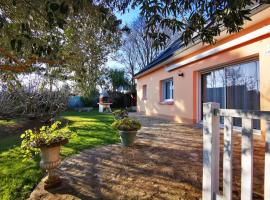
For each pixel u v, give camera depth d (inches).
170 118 455.2
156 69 527.2
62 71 164.4
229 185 92.9
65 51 137.7
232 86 292.0
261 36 231.1
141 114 613.3
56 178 136.3
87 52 154.4
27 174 153.9
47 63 142.6
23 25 86.3
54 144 130.1
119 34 155.4
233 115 89.7
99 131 314.7
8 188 135.1
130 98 922.7
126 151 206.4
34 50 92.4
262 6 189.0
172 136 272.5
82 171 158.6
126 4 112.7
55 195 125.2
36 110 257.9
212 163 101.6
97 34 142.6
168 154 194.4
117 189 130.6
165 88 502.9
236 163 163.0
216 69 323.6
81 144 233.5
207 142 103.8
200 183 135.2
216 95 323.3
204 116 106.1
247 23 230.8
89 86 196.2
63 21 82.7
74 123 406.0
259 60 236.8
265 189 76.4
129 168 162.6
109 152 203.9
